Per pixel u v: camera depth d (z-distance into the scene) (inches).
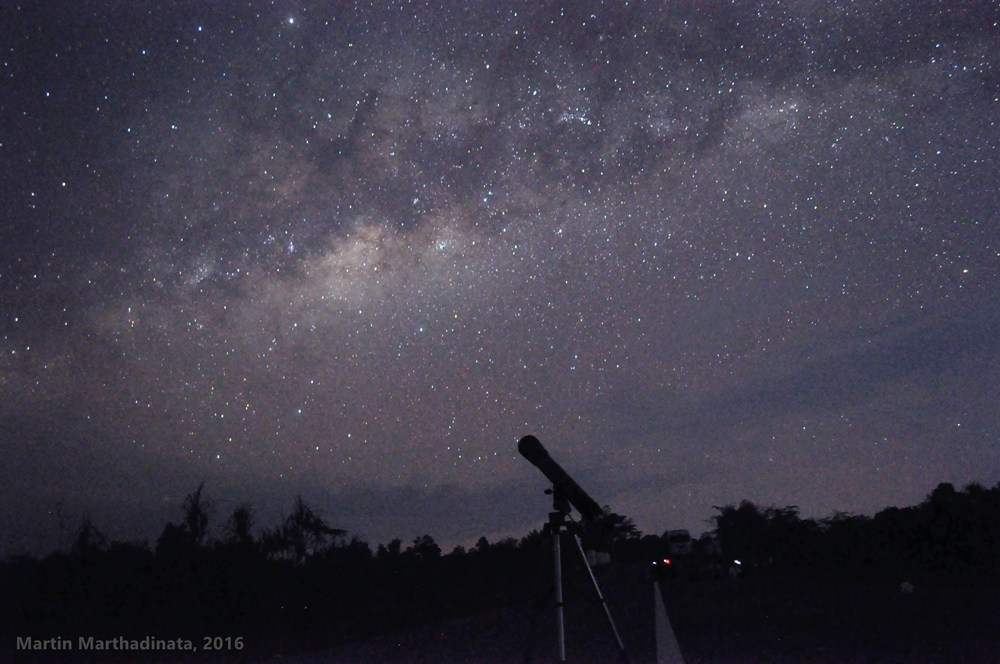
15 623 522.9
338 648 440.8
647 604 679.7
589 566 275.9
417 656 385.4
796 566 1366.9
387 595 715.4
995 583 758.5
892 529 1099.3
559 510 271.1
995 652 327.9
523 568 892.0
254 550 650.2
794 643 375.2
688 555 1477.6
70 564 568.7
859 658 323.6
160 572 585.0
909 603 572.4
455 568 893.2
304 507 743.1
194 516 674.2
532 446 273.0
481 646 414.6
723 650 359.6
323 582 658.8
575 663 336.2
